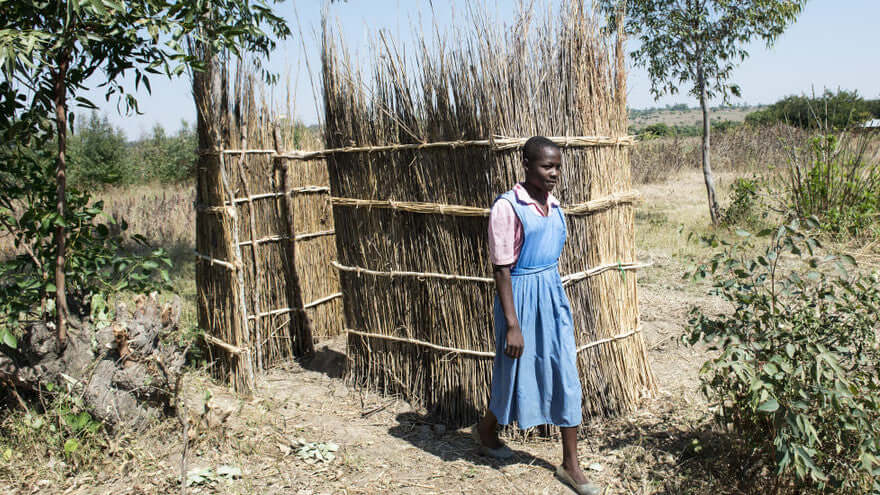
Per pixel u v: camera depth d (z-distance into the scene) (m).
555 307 2.99
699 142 21.38
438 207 3.61
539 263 2.95
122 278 3.79
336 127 4.13
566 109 3.46
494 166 3.36
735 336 2.80
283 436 3.58
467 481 3.12
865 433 2.58
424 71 3.57
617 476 3.14
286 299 5.00
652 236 9.41
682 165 19.66
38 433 3.33
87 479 3.03
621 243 3.83
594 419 3.70
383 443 3.55
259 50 5.11
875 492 2.57
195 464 3.20
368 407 4.04
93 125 18.78
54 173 3.55
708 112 10.06
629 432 3.57
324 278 5.40
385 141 3.86
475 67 3.35
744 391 2.96
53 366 3.46
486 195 3.44
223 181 4.15
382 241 4.02
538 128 3.37
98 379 3.32
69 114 3.49
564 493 3.01
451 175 3.56
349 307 4.35
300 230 5.13
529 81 3.35
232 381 4.26
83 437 3.28
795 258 7.21
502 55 3.31
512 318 2.89
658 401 3.97
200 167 4.47
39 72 3.15
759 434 2.98
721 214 10.06
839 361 2.82
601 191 3.64
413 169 3.74
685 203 13.34
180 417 3.46
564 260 3.52
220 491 2.96
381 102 3.82
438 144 3.54
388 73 3.75
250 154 4.74
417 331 3.96
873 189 8.71
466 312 3.65
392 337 4.10
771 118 22.58
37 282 3.43
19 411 3.52
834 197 8.75
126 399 3.38
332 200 4.27
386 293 4.08
